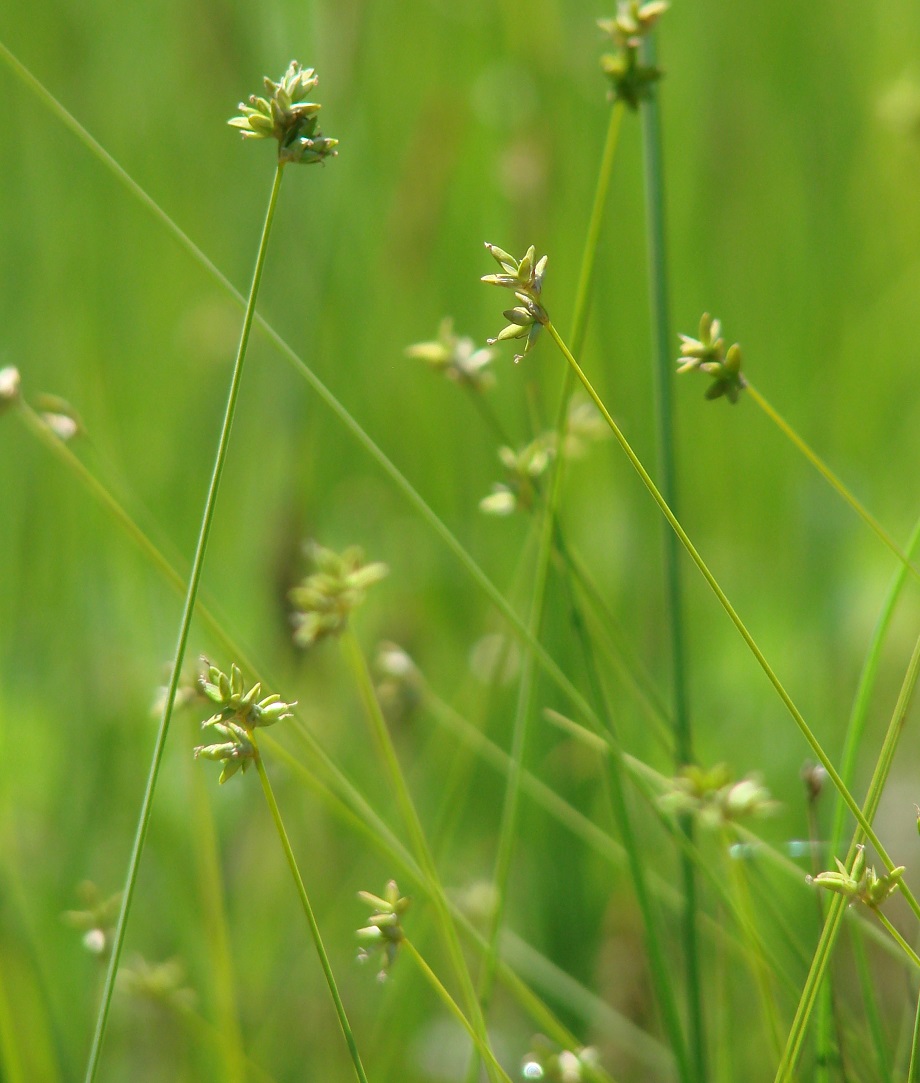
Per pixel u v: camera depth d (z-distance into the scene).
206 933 0.66
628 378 0.90
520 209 0.83
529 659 0.62
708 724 0.77
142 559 0.81
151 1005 0.66
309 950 0.68
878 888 0.56
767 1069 0.65
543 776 0.68
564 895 0.68
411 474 0.91
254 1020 0.67
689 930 0.61
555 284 0.88
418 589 0.84
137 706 0.74
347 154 0.91
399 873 0.68
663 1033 0.66
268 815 0.69
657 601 0.79
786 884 0.68
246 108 0.57
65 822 0.72
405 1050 0.66
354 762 0.73
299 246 0.90
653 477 0.88
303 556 0.74
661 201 0.62
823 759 0.56
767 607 0.84
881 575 0.82
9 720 0.75
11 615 0.82
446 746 0.74
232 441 0.93
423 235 0.93
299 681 0.73
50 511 0.83
